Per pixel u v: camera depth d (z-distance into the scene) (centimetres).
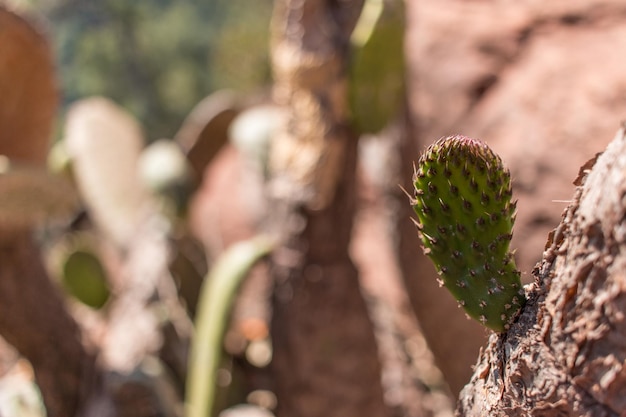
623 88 276
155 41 750
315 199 265
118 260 373
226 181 481
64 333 260
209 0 837
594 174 97
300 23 265
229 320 266
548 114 285
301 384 272
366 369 272
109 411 259
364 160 368
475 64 318
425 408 314
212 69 761
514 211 107
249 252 269
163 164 340
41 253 257
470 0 342
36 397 254
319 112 264
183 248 324
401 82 268
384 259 378
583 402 95
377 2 259
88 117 374
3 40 234
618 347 92
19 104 246
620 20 304
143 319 298
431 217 106
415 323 328
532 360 101
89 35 723
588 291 95
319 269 268
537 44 312
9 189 229
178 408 273
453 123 313
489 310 106
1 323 247
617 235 91
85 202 368
